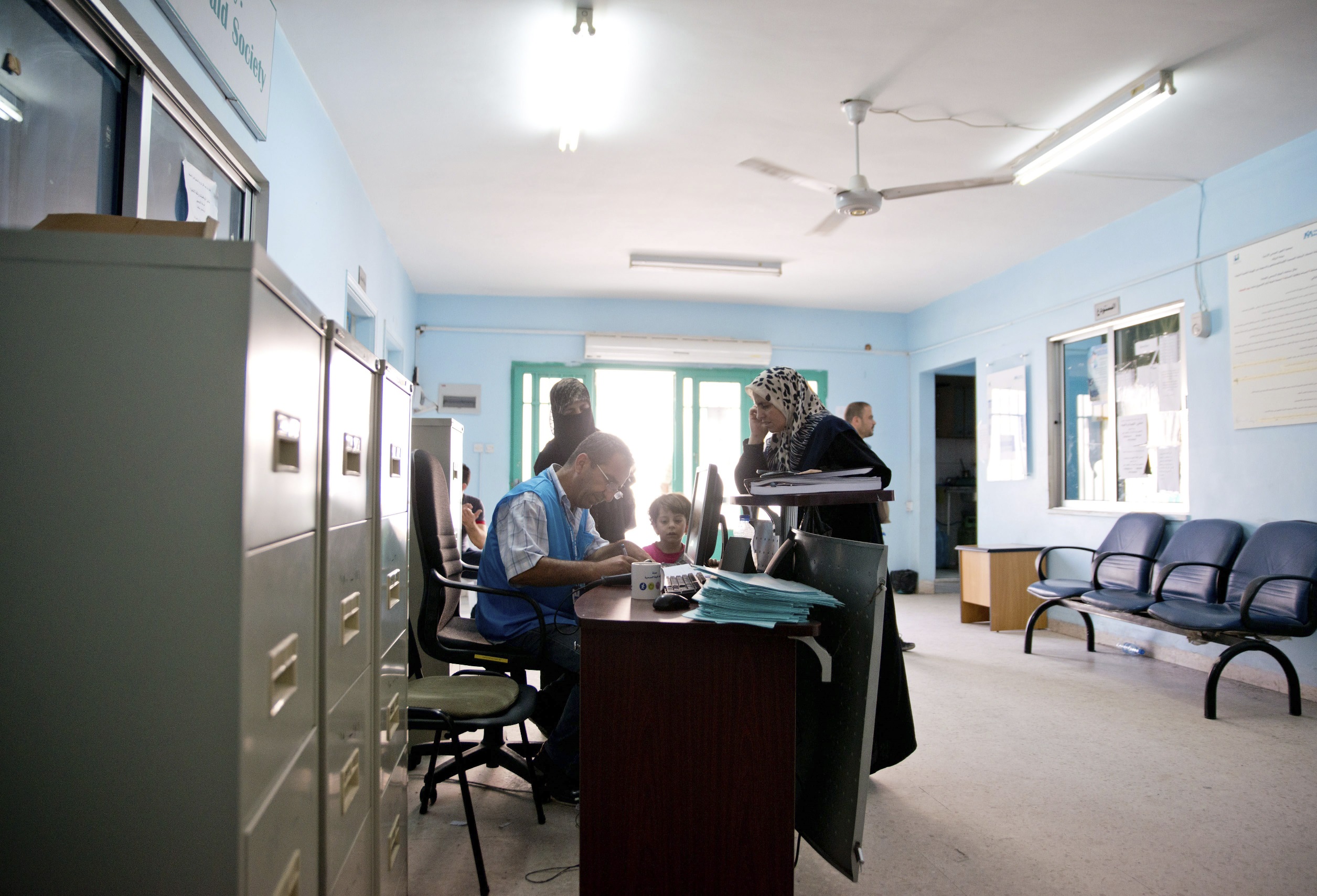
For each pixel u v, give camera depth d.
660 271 6.32
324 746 1.11
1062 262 5.57
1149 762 2.71
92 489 0.81
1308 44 3.04
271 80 2.81
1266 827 2.18
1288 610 3.34
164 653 0.81
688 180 4.45
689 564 2.02
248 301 0.83
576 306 7.26
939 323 7.20
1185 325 4.48
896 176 4.33
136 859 0.80
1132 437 4.97
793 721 1.50
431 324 7.09
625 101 3.52
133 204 1.95
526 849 2.00
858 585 1.60
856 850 1.53
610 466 2.41
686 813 1.49
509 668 2.37
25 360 0.81
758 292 7.00
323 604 1.12
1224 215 4.26
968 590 5.64
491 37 3.03
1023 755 2.79
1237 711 3.37
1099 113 3.43
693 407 7.38
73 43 1.74
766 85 3.36
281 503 0.94
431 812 2.25
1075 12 2.85
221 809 0.80
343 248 4.00
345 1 2.79
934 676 4.01
